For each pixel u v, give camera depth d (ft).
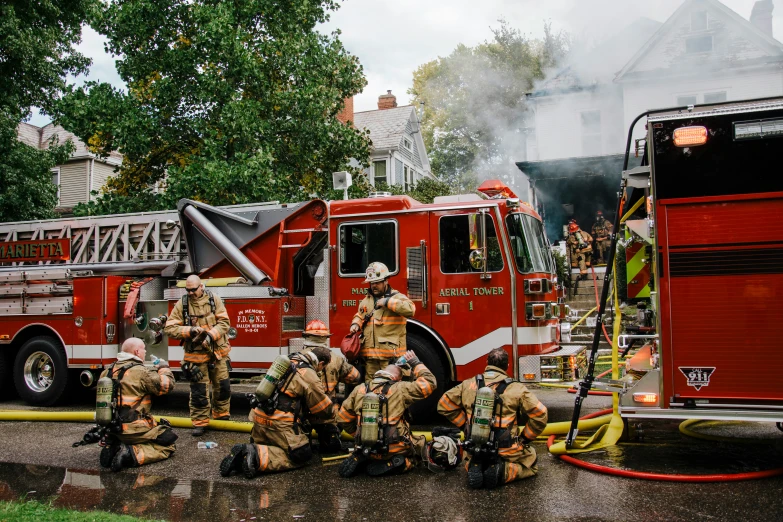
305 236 24.73
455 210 22.03
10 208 49.80
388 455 16.14
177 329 20.54
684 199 15.71
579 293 45.03
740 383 15.14
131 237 29.55
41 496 15.06
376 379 16.40
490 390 14.83
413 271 22.31
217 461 18.03
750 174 15.30
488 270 21.42
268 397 16.69
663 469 16.08
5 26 43.45
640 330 20.43
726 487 14.62
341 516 13.42
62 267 27.99
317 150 50.55
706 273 15.48
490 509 13.58
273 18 49.55
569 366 20.59
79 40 51.60
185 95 47.80
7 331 27.76
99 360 26.03
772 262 15.05
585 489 14.74
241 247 25.71
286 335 23.44
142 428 17.61
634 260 20.95
